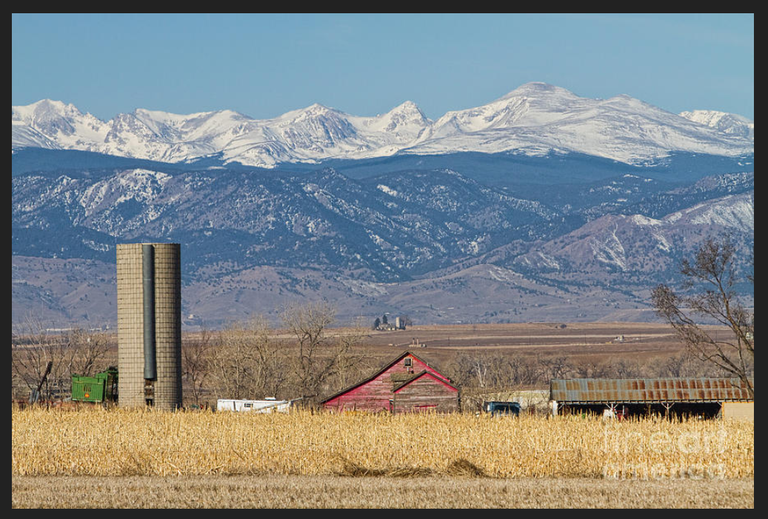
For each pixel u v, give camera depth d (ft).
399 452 503.20
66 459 483.51
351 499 392.27
